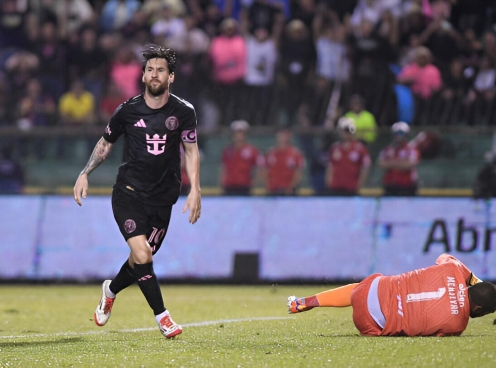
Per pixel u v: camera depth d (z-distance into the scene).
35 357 18.27
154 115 20.67
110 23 54.50
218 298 35.19
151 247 21.72
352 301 20.59
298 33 50.97
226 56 50.34
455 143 43.03
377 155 43.34
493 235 41.09
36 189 45.03
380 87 49.47
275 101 50.22
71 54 53.41
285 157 43.72
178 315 28.48
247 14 52.50
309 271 41.94
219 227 42.75
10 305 32.91
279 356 17.61
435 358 16.62
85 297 36.41
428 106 48.50
